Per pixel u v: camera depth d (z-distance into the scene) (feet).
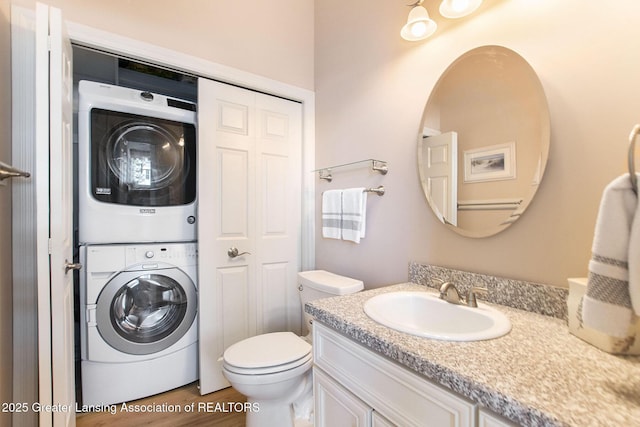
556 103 3.08
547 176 3.14
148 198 6.05
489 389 1.78
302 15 7.06
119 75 7.69
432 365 2.10
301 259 7.16
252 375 4.14
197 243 6.24
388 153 5.11
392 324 2.73
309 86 7.10
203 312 5.94
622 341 2.15
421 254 4.52
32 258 4.22
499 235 3.56
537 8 3.23
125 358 5.56
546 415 1.54
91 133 5.54
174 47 5.51
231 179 6.28
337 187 6.31
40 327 3.38
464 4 3.55
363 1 5.69
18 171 3.39
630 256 1.82
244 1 6.30
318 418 3.35
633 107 2.62
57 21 3.52
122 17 5.04
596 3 2.83
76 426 4.93
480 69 3.75
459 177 3.97
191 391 6.01
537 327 2.75
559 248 3.05
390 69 5.09
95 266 5.37
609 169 2.75
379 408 2.58
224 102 6.21
